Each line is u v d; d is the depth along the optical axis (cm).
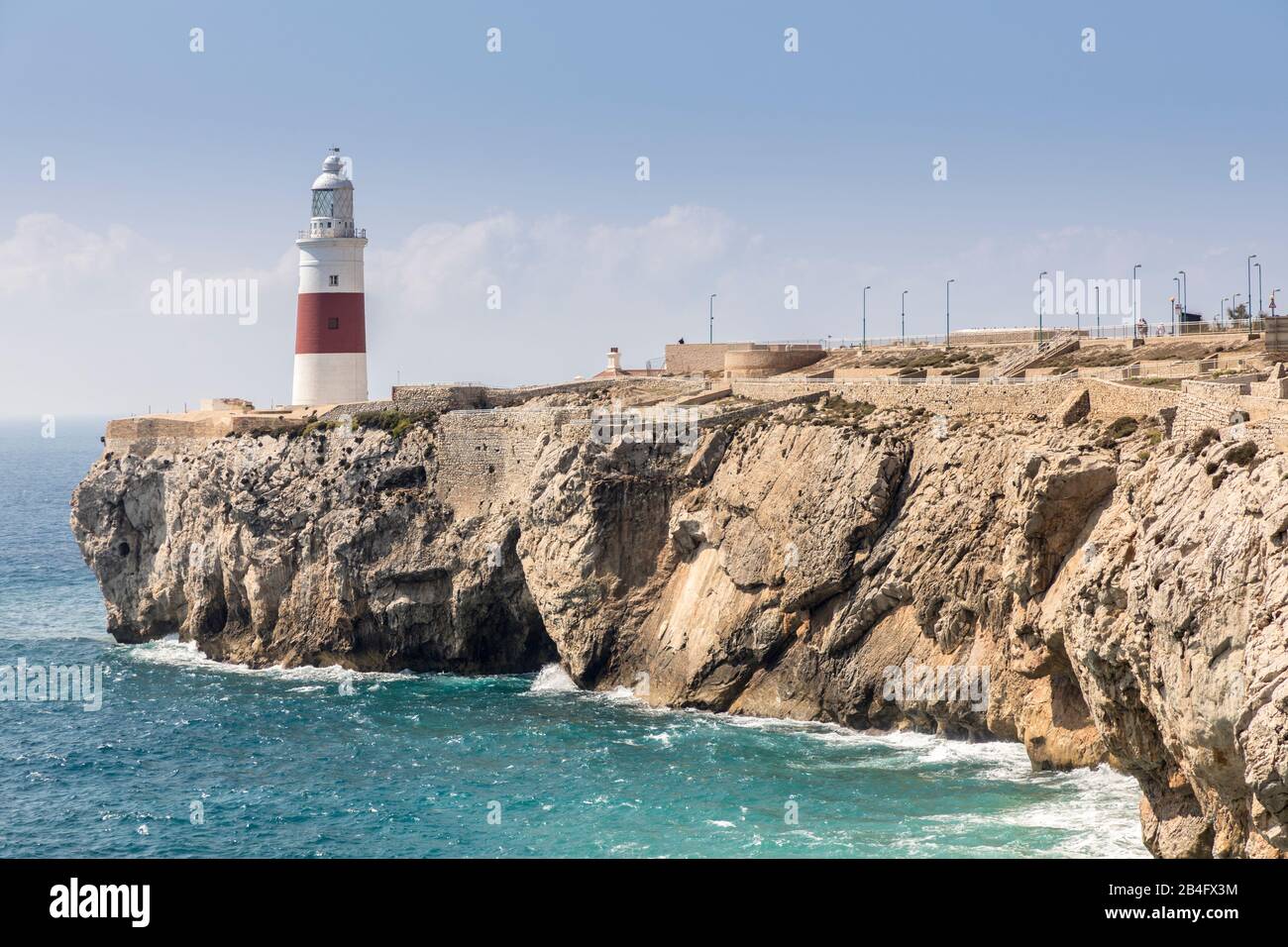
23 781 9600
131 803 9094
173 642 14000
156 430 14400
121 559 14238
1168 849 6519
